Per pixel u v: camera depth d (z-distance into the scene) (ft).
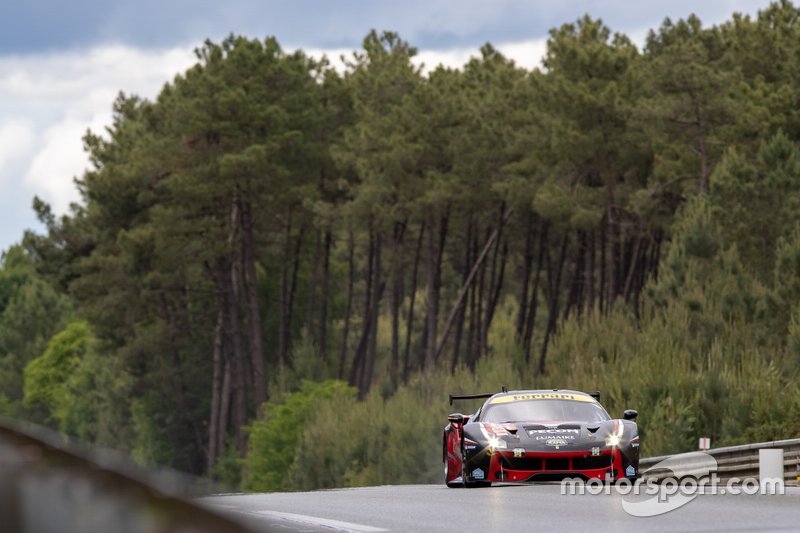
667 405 350.64
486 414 194.29
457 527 103.30
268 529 25.50
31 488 25.95
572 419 192.65
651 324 440.04
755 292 456.45
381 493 172.35
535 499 143.95
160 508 24.86
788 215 556.10
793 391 341.41
